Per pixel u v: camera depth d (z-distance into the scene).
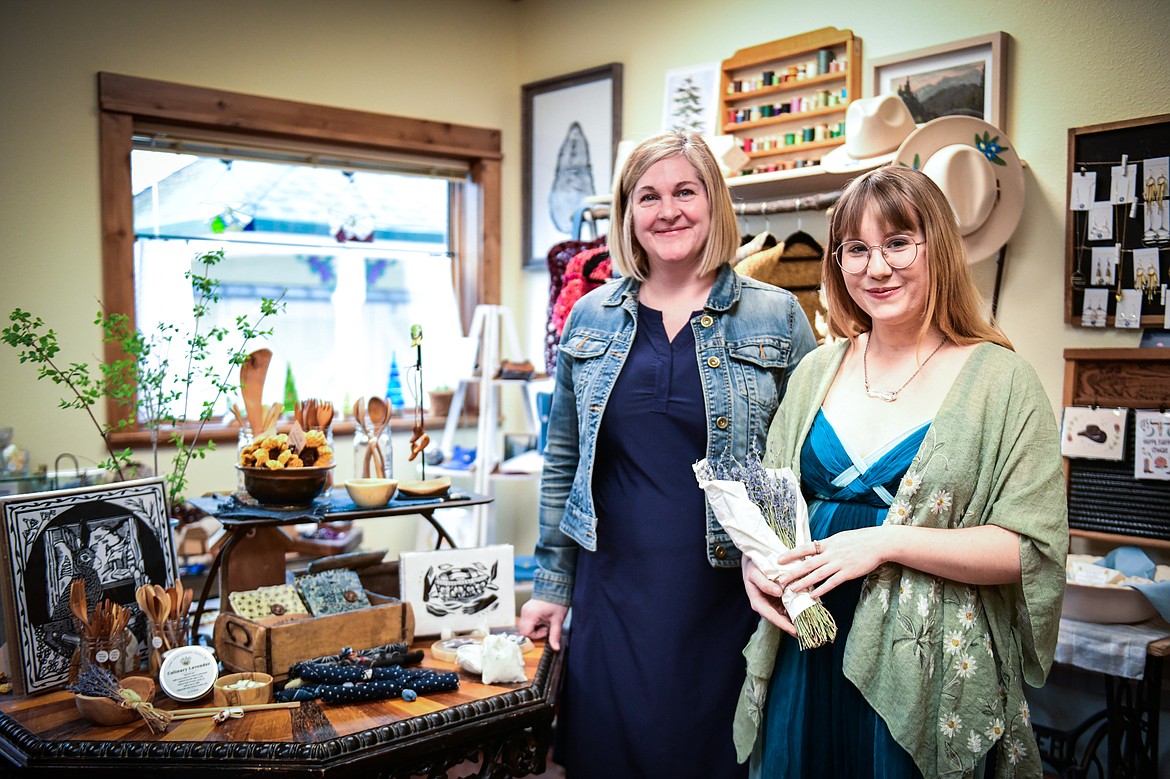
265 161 3.79
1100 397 2.61
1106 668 2.22
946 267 1.49
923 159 2.57
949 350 1.53
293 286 5.53
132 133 3.44
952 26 2.92
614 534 1.89
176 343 3.60
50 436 3.28
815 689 1.56
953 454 1.43
